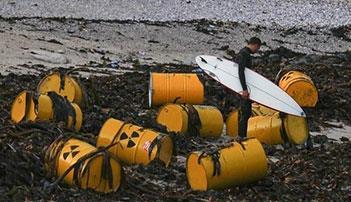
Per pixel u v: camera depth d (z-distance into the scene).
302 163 25.62
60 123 27.17
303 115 28.92
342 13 94.31
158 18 79.62
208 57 30.06
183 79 34.78
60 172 21.02
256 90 28.44
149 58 58.91
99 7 79.81
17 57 49.66
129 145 24.03
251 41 28.03
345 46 78.38
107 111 33.16
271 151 28.33
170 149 24.33
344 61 62.31
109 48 60.38
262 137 29.69
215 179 21.67
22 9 75.00
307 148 29.00
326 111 37.91
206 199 20.92
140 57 58.72
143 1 84.31
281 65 56.06
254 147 22.59
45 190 19.92
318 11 93.75
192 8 85.44
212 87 38.31
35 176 20.97
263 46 72.75
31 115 27.70
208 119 29.17
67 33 64.06
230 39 72.12
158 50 63.38
